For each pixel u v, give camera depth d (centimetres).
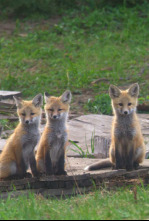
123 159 955
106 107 1708
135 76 2109
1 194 852
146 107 1692
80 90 1997
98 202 784
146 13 2994
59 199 868
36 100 911
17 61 2425
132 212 686
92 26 2905
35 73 2255
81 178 873
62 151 895
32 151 876
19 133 872
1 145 1224
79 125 1448
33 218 685
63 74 2191
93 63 2331
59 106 903
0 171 879
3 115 1619
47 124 908
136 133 920
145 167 961
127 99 926
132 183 900
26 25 3020
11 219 690
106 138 1189
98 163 968
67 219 673
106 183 895
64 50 2562
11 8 3262
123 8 3044
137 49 2478
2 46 2702
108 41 2655
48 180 858
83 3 3234
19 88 2062
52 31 2888
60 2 3300
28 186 874
